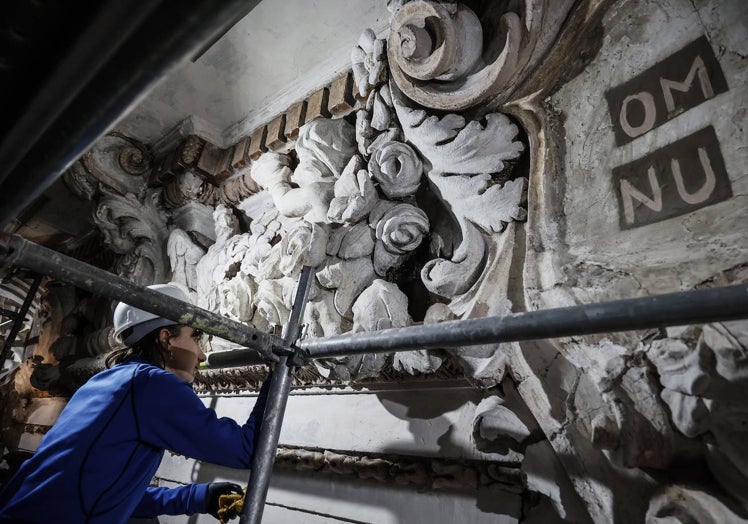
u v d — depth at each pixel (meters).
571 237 1.14
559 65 1.25
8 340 2.37
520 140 1.38
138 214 2.97
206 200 2.85
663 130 1.05
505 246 1.29
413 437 1.51
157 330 1.34
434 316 1.39
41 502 0.93
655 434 0.89
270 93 2.53
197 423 1.02
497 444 1.24
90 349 3.21
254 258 2.11
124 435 1.02
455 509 1.35
